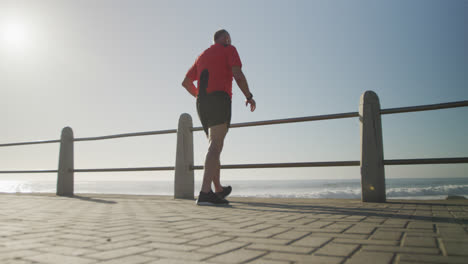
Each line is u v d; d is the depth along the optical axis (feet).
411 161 9.98
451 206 8.79
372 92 10.84
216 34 11.07
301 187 199.93
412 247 4.01
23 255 3.91
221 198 10.51
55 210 9.05
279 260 3.55
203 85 10.42
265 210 8.50
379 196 10.37
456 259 3.44
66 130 17.72
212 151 10.28
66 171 17.39
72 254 3.94
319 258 3.60
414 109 10.03
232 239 4.74
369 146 10.63
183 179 13.92
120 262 3.57
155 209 9.15
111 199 13.44
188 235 5.09
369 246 4.11
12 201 12.57
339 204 9.89
